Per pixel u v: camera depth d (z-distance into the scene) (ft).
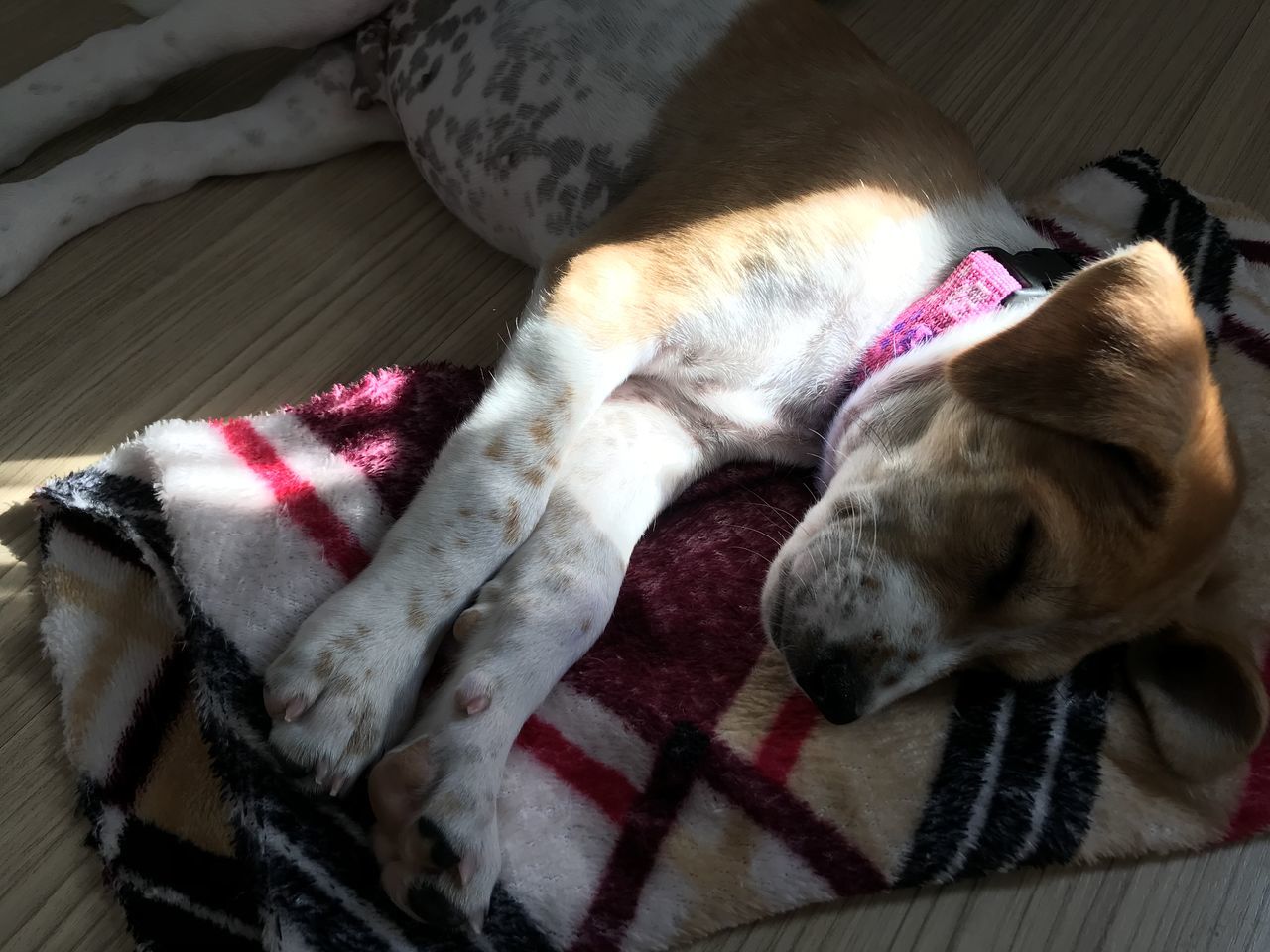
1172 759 1.29
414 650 1.18
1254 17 2.34
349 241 1.68
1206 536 1.17
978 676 1.34
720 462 1.50
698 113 1.47
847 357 1.40
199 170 1.67
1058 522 1.15
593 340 1.29
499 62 1.54
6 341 1.49
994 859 1.24
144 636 1.24
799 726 1.28
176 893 1.09
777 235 1.32
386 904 1.10
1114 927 1.27
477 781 1.11
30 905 1.10
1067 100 2.12
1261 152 2.11
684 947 1.17
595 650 1.31
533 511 1.27
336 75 1.73
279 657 1.14
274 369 1.52
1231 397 1.66
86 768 1.16
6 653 1.24
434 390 1.44
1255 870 1.33
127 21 1.88
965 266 1.34
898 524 1.23
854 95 1.46
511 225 1.61
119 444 1.42
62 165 1.59
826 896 1.20
